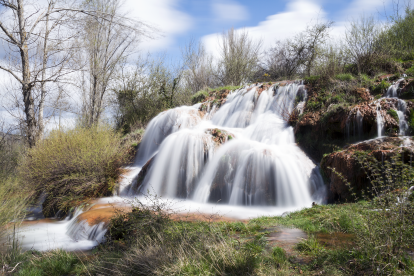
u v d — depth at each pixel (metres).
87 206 9.39
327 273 3.42
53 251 5.91
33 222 9.30
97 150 11.16
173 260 4.18
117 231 6.48
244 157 9.66
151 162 11.78
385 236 3.48
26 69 13.17
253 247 4.37
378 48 12.37
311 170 9.07
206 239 4.64
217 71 25.16
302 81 12.80
